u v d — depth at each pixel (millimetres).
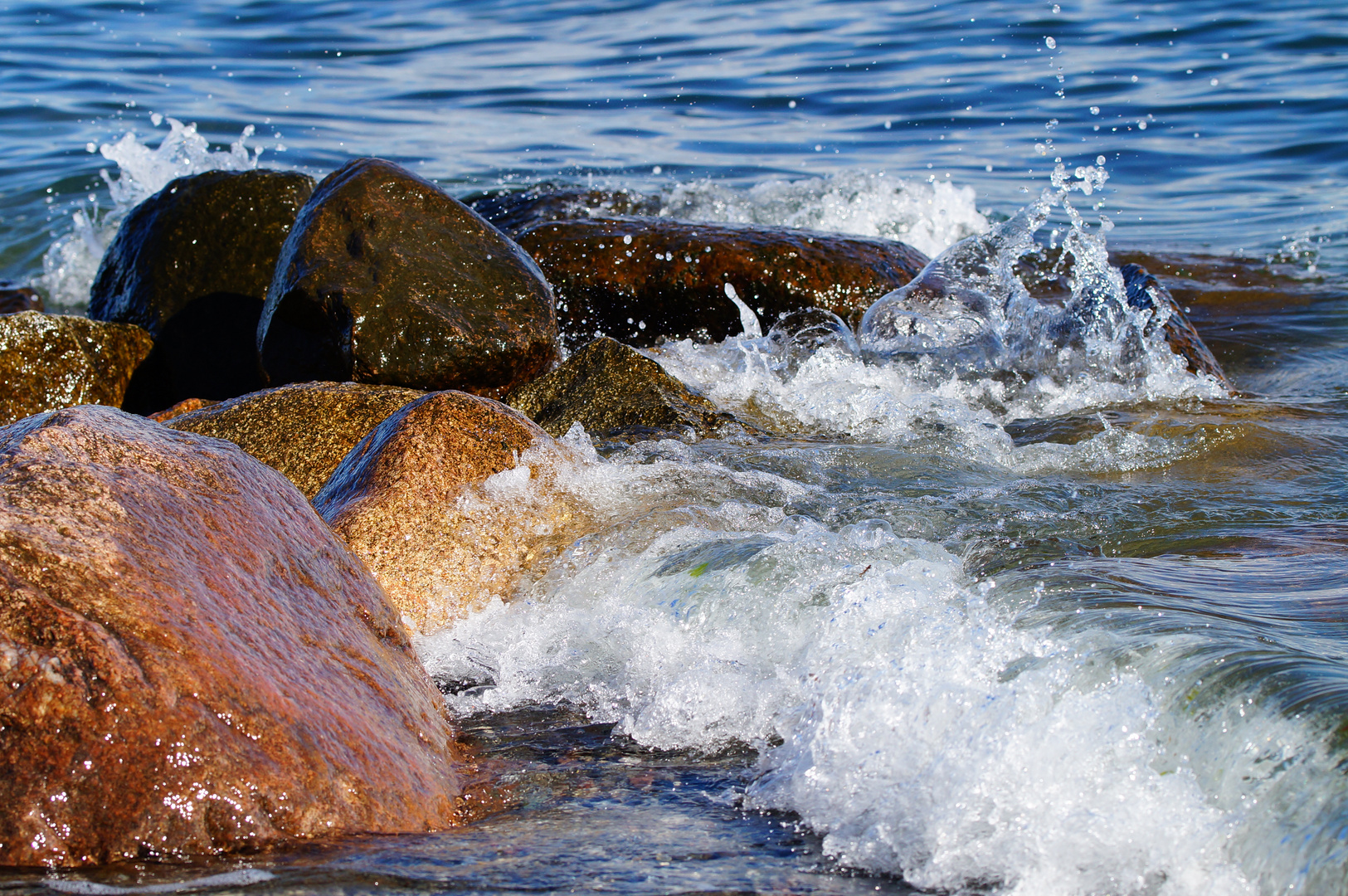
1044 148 28625
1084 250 19766
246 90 33812
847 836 6855
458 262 16344
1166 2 37656
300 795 6762
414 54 37281
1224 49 33469
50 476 7453
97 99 32344
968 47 34969
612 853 6723
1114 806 6645
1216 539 10773
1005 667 7875
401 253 16172
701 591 9953
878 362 17641
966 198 25812
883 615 8992
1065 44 34656
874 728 7664
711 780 7812
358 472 11547
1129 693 7281
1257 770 6605
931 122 30406
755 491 12195
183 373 18156
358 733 7352
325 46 37969
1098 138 29125
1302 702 6891
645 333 20109
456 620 10547
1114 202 26328
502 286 16328
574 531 11367
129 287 18953
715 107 32094
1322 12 35219
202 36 38844
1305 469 13008
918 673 7902
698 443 14047
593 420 14852
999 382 17078
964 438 14305
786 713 8484
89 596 6824
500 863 6555
